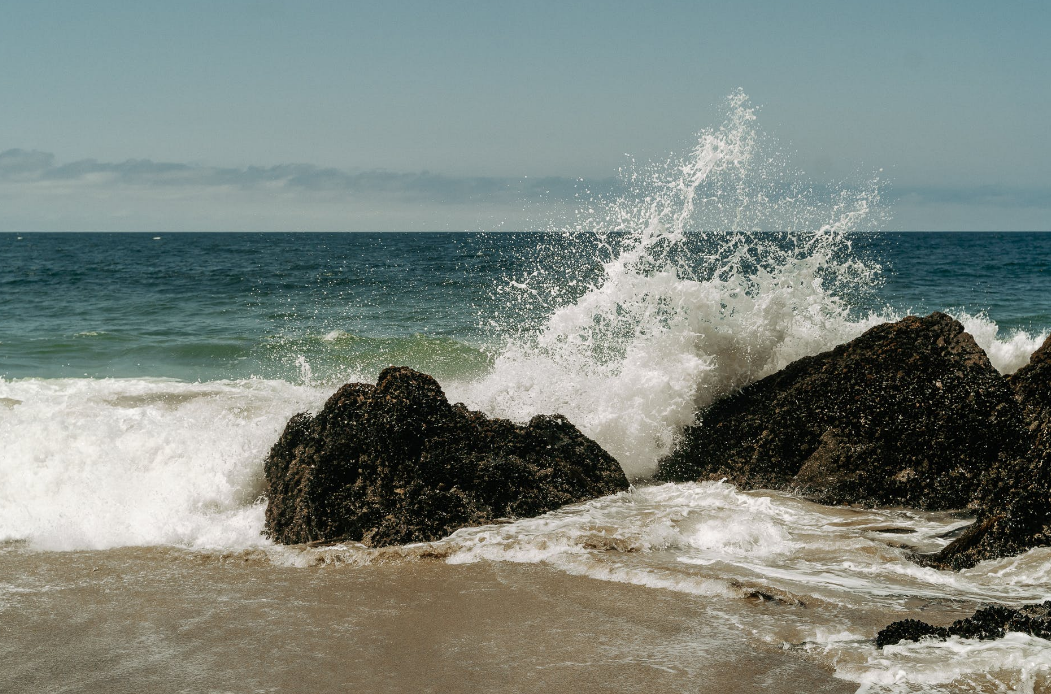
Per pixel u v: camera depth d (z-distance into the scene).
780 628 3.96
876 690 3.37
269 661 3.75
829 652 3.68
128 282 28.44
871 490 6.34
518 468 6.17
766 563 4.97
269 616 4.29
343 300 22.05
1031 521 4.95
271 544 5.71
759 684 3.44
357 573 4.97
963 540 5.04
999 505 5.41
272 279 28.81
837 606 4.24
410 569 4.99
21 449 6.74
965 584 4.61
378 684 3.51
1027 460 5.41
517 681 3.51
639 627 4.02
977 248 59.62
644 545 5.21
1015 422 6.10
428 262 38.38
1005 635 3.74
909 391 6.44
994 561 4.84
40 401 9.51
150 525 5.91
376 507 5.81
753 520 5.66
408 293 23.42
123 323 18.38
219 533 5.88
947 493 6.14
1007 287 25.75
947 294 23.72
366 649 3.86
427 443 6.25
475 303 21.00
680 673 3.55
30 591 4.72
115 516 6.08
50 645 3.97
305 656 3.79
